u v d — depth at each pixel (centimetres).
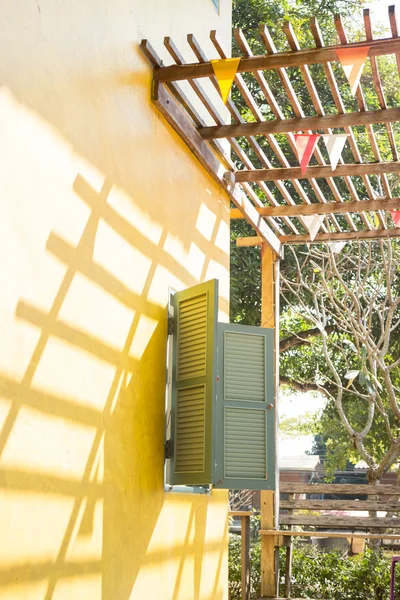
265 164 583
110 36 413
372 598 727
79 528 346
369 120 471
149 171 457
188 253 519
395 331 1130
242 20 1145
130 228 424
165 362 468
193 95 550
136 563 407
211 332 446
